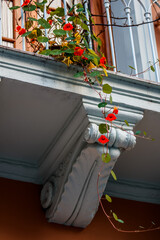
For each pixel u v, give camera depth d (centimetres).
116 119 387
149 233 454
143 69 464
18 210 418
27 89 370
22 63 368
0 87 367
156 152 429
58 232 420
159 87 401
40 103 381
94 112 381
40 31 400
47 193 422
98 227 436
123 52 479
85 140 383
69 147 405
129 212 453
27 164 432
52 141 415
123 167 444
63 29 383
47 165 427
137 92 395
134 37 480
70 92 376
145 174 455
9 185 423
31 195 428
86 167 395
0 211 412
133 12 491
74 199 407
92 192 404
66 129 399
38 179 436
